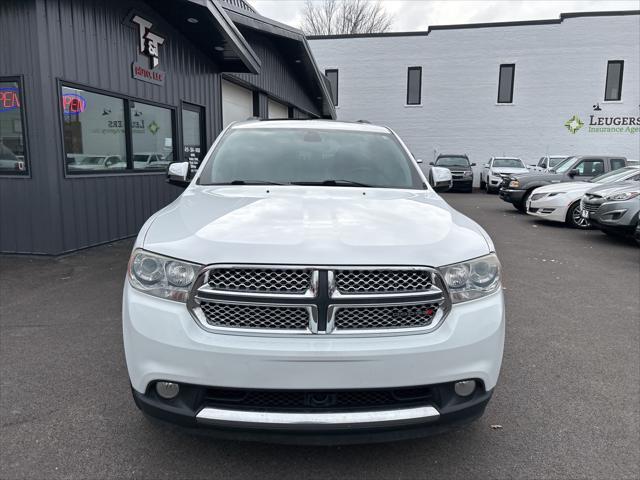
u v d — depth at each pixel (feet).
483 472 7.98
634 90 78.13
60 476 7.70
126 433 8.90
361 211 8.90
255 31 43.50
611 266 23.41
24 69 21.04
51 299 16.44
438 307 7.30
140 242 7.77
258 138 12.83
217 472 7.89
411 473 7.94
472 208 49.49
